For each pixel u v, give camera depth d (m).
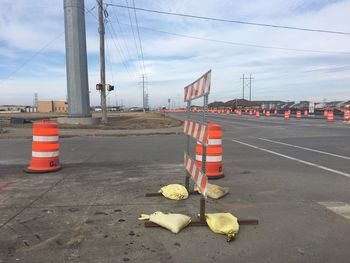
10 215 5.86
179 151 13.97
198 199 6.83
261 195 7.18
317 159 11.90
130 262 4.23
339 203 6.64
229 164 10.89
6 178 8.70
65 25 30.59
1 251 4.51
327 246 4.70
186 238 4.95
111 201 6.66
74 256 4.37
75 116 31.09
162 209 6.19
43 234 5.05
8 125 30.22
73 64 30.66
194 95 6.61
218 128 8.83
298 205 6.50
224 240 4.89
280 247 4.67
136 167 10.26
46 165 9.46
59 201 6.65
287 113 50.31
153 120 40.12
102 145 16.28
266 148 15.05
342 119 46.56
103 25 31.66
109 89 32.38
